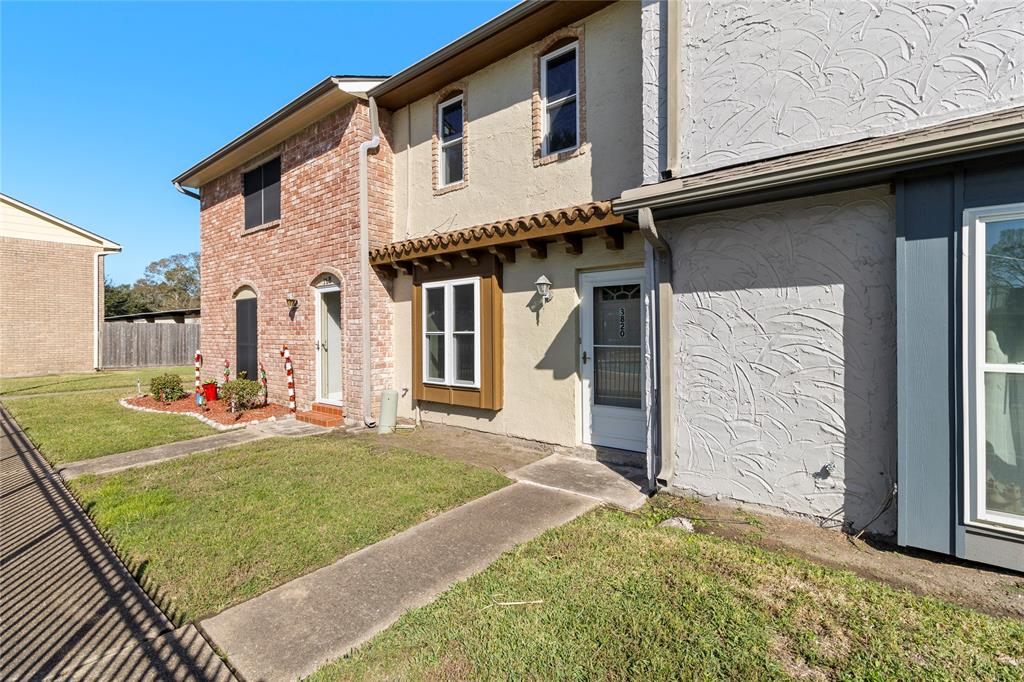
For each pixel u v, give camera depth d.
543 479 5.39
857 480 3.78
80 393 13.27
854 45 3.64
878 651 2.46
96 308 20.00
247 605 3.00
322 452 6.66
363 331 8.40
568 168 6.50
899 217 3.45
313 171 9.41
